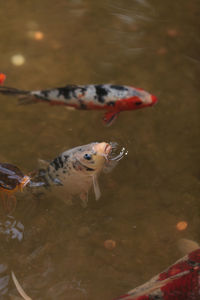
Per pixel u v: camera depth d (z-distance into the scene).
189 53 3.90
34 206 3.40
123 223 3.40
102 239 3.36
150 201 3.45
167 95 3.73
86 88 3.39
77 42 3.91
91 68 3.80
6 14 4.01
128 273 3.30
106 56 3.86
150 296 3.15
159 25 4.02
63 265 3.30
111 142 3.56
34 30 3.95
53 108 3.66
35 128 3.59
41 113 3.64
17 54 3.84
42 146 3.54
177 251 3.34
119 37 3.95
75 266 3.30
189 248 3.34
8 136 3.56
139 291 3.19
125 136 3.59
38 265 3.30
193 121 3.66
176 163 3.54
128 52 3.89
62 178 3.31
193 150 3.58
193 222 3.41
